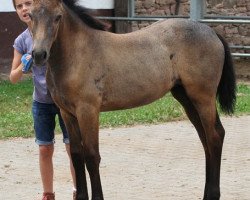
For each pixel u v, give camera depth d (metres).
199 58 7.16
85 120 6.56
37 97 6.93
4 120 11.30
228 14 18.69
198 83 7.17
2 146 9.91
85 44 6.59
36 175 8.45
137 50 6.89
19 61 6.97
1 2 15.62
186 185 7.90
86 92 6.55
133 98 6.88
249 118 11.62
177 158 9.15
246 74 15.72
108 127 11.05
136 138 10.29
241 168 8.62
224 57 7.39
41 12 6.23
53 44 6.45
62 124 7.06
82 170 6.81
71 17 6.54
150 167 8.71
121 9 17.12
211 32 7.31
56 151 9.55
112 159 9.11
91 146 6.59
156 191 7.68
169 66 7.08
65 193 7.64
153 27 7.17
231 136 10.36
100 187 6.66
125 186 7.89
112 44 6.77
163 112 11.85
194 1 15.35
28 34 6.92
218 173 7.27
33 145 9.95
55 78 6.55
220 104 7.51
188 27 7.20
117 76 6.74
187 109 7.47
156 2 18.08
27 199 7.46
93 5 16.81
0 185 8.03
